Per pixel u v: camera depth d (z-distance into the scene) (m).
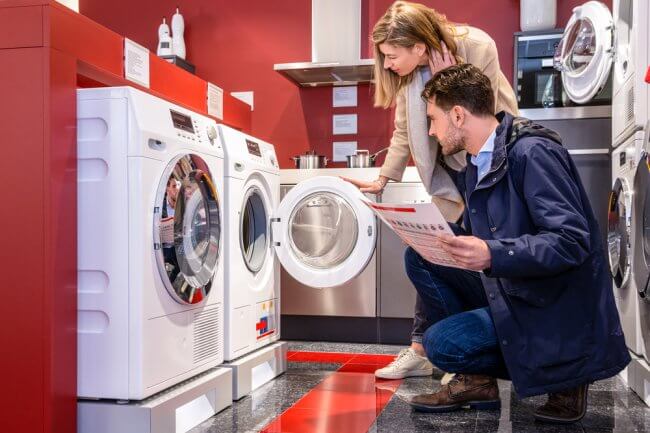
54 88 1.96
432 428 2.17
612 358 2.00
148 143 2.08
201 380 2.34
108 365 2.03
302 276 3.13
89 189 2.06
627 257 2.80
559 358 1.99
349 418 2.32
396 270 3.96
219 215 2.54
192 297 2.29
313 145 4.86
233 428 2.21
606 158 4.07
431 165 2.82
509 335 2.04
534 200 1.95
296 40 4.89
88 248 2.05
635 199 2.58
